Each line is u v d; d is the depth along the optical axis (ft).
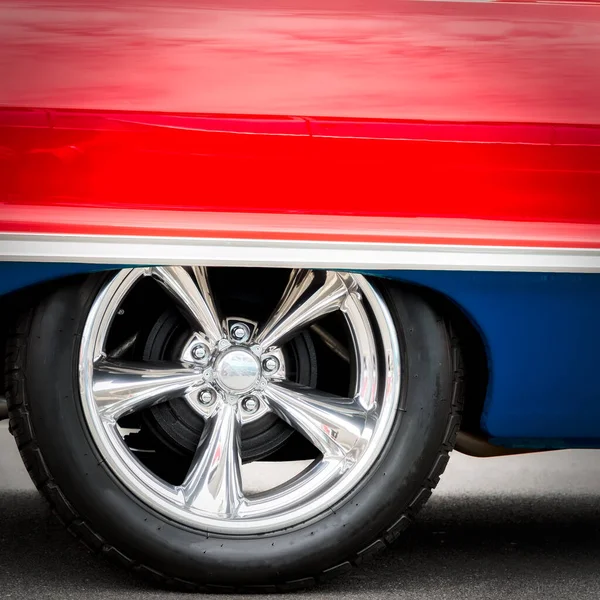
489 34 13.39
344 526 13.57
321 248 12.80
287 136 12.83
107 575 14.26
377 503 13.60
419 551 15.84
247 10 13.24
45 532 16.37
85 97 12.71
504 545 16.31
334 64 13.06
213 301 13.87
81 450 13.25
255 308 14.23
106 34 12.98
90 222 12.63
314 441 13.85
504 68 13.25
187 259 12.70
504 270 13.01
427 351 13.56
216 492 13.64
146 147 12.71
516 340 13.37
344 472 13.69
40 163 12.62
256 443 14.37
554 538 16.79
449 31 13.37
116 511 13.33
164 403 14.16
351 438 13.69
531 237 13.01
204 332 13.93
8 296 13.41
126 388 13.52
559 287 13.28
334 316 14.62
